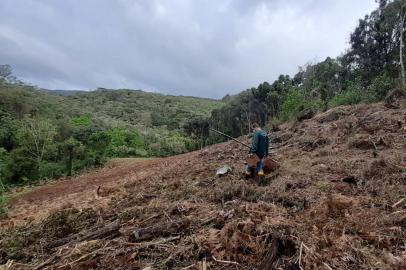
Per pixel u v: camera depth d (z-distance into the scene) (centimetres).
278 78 3456
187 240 393
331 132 962
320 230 389
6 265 412
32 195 1484
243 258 346
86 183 1527
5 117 3403
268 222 405
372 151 724
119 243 411
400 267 308
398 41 2258
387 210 437
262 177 662
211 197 574
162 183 839
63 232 529
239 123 3656
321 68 2975
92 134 2692
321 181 585
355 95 1480
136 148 3234
